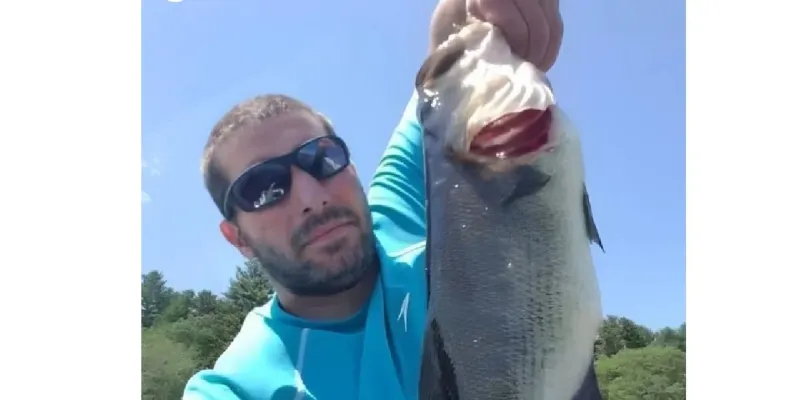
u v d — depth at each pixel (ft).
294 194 2.27
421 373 1.81
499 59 1.73
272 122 2.30
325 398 2.20
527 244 1.66
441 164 1.74
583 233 1.65
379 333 2.22
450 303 1.74
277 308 2.29
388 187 2.30
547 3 1.88
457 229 1.72
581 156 1.67
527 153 1.64
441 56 1.76
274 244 2.27
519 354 1.68
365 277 2.27
